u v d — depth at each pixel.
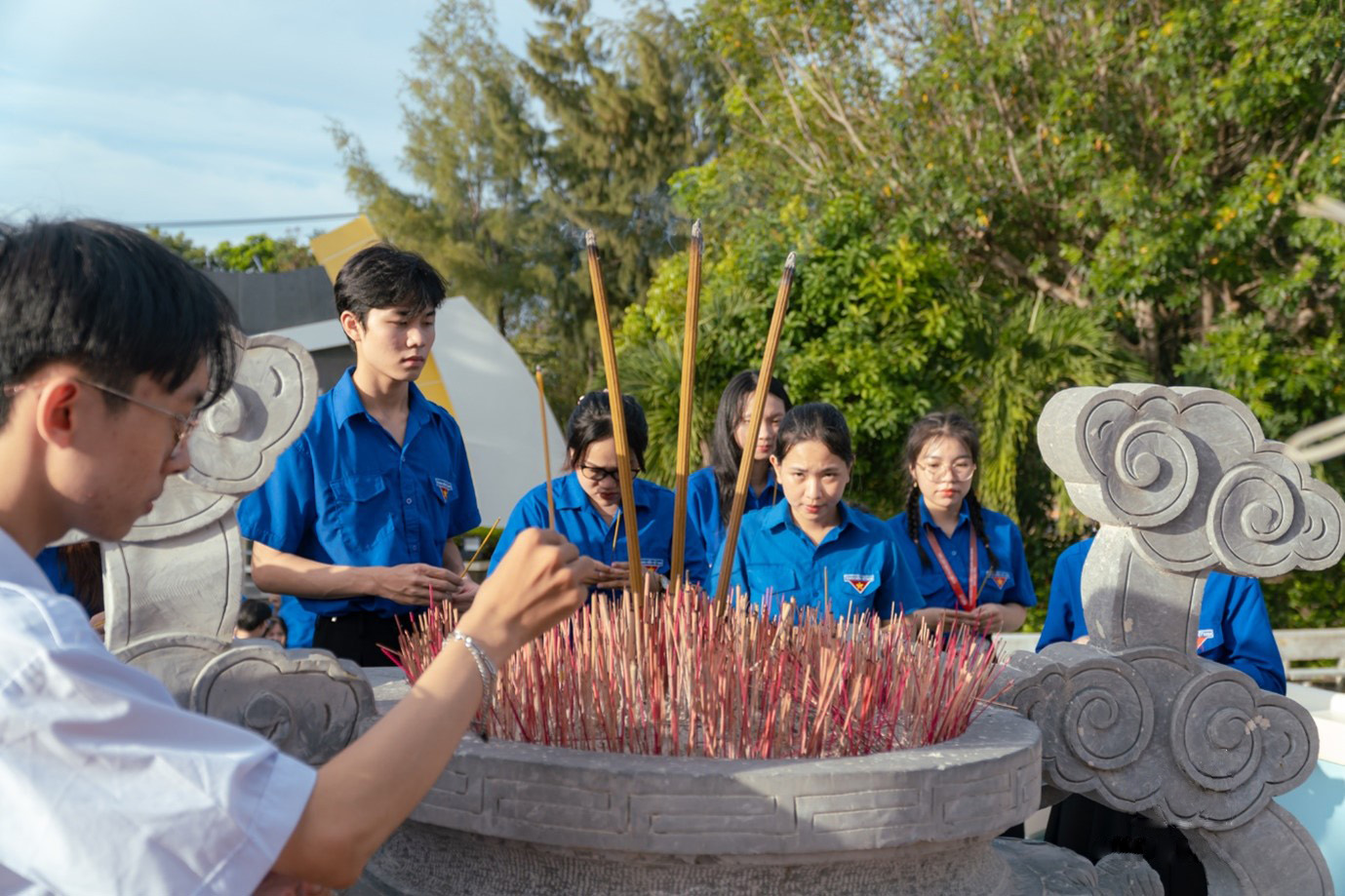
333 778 1.03
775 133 10.62
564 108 21.97
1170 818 2.12
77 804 0.92
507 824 1.57
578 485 3.10
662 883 1.57
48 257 0.99
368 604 2.66
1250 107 7.43
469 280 21.56
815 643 1.89
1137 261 7.80
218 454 1.72
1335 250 7.16
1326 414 7.89
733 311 8.47
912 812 1.56
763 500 3.57
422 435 2.88
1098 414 2.04
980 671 1.89
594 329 21.23
